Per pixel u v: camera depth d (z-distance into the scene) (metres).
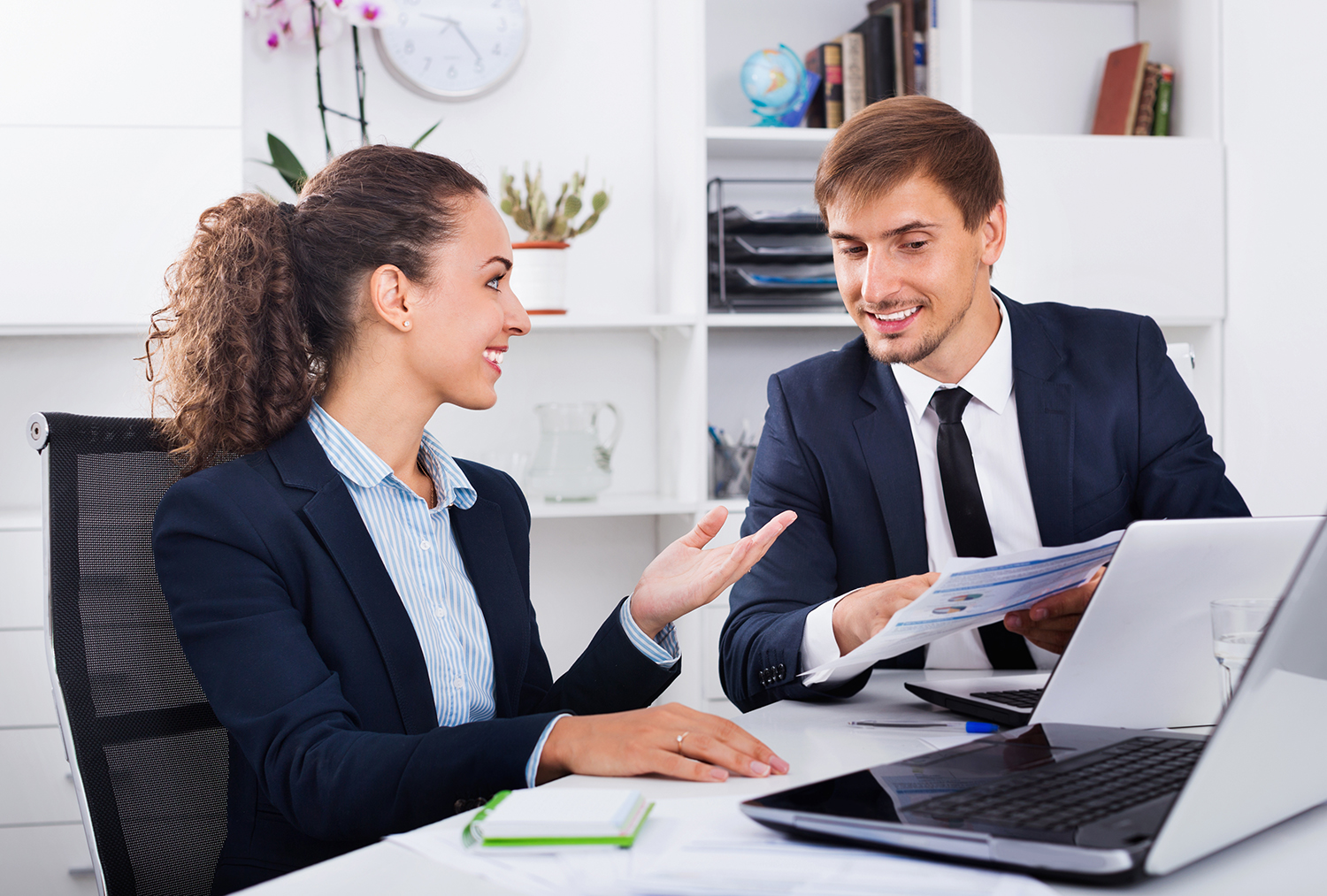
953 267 1.26
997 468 1.38
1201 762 0.50
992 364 1.37
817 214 2.52
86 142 2.19
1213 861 0.56
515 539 1.24
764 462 1.42
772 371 2.75
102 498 1.03
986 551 1.33
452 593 1.09
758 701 1.14
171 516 0.94
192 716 1.02
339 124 2.55
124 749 0.98
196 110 2.22
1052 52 2.78
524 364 2.69
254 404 1.02
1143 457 1.39
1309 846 0.58
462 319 1.07
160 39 2.21
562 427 2.46
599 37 2.68
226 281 1.03
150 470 1.07
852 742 0.88
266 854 0.93
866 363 1.44
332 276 1.05
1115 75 2.71
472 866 0.59
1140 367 1.41
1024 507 1.38
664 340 2.66
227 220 1.05
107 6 2.19
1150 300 2.55
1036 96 2.77
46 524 0.99
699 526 1.05
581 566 2.73
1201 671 0.88
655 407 2.75
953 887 0.53
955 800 0.61
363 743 0.81
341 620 0.96
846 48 2.52
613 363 2.72
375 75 2.57
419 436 1.12
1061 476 1.35
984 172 1.26
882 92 2.51
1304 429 2.34
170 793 1.00
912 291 1.26
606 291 2.70
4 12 2.16
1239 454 2.55
